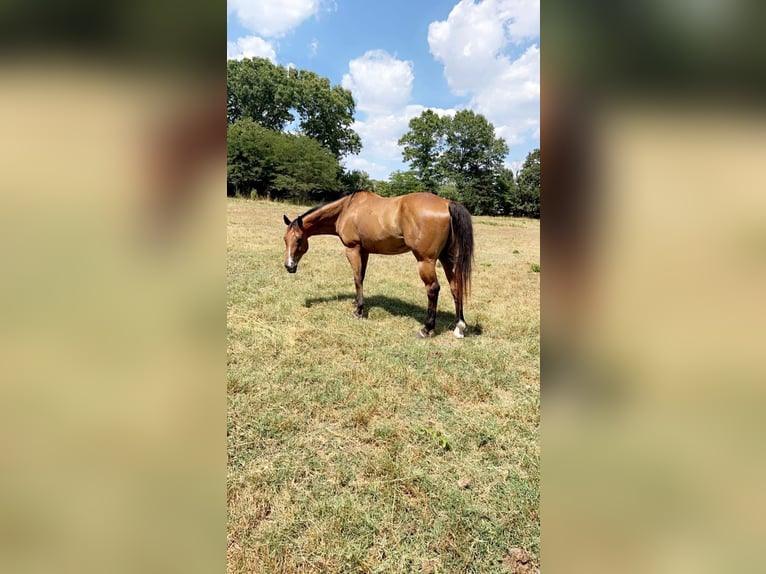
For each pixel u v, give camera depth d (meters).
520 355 3.28
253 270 5.75
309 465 1.90
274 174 24.03
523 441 2.13
